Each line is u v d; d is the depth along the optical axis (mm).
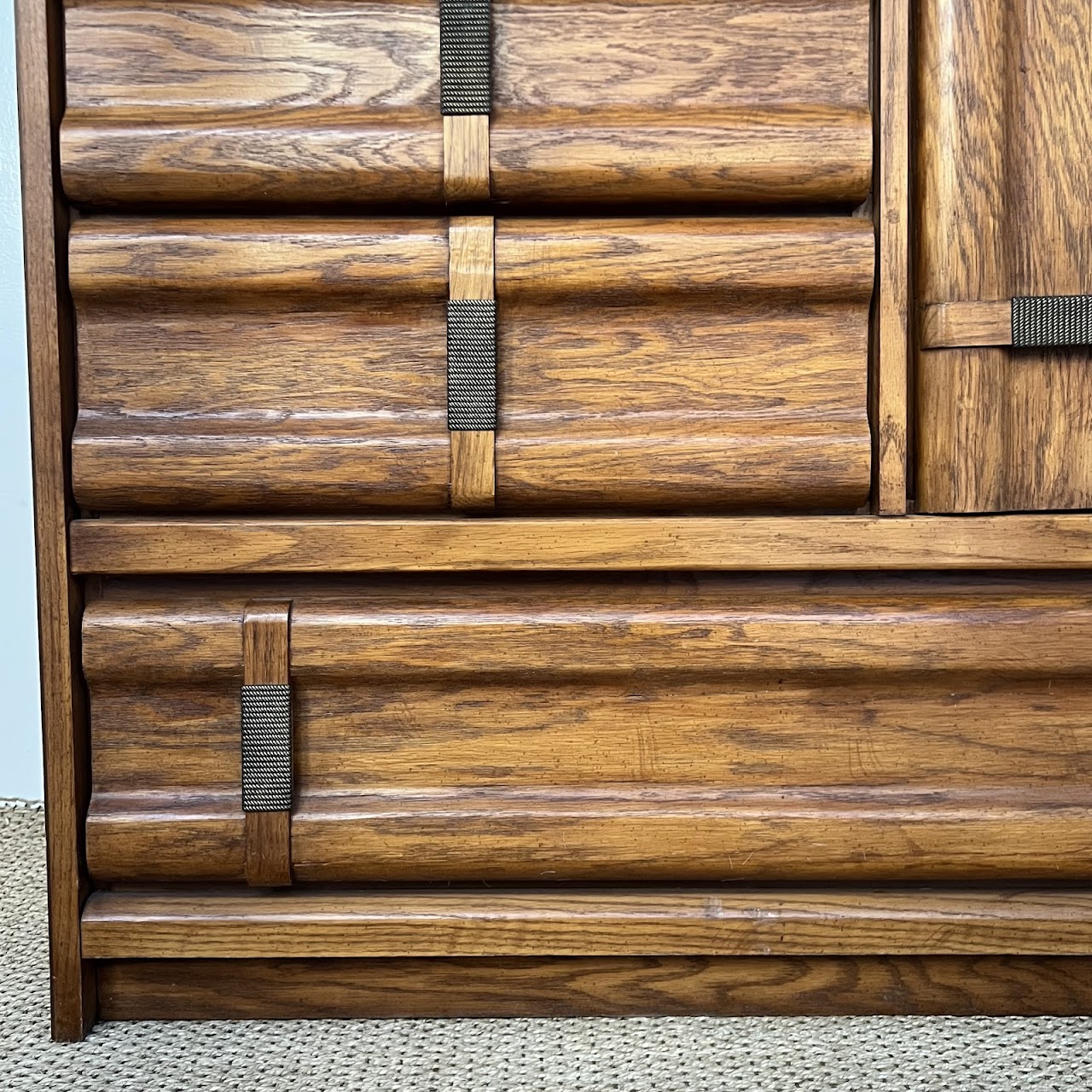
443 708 910
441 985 933
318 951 907
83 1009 901
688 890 933
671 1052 873
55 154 868
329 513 903
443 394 891
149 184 870
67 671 889
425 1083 828
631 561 891
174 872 903
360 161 867
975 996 934
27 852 1313
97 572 887
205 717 907
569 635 894
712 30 883
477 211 901
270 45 875
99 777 907
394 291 877
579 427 890
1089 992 933
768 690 913
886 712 913
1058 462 890
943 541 889
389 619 892
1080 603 898
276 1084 827
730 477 887
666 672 900
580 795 911
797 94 887
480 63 866
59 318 873
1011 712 913
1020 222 880
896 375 890
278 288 875
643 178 876
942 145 874
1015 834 899
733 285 880
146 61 875
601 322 893
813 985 934
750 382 896
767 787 915
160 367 888
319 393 891
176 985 928
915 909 915
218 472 881
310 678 898
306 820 896
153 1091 818
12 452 1448
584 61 883
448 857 901
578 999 935
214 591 910
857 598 905
